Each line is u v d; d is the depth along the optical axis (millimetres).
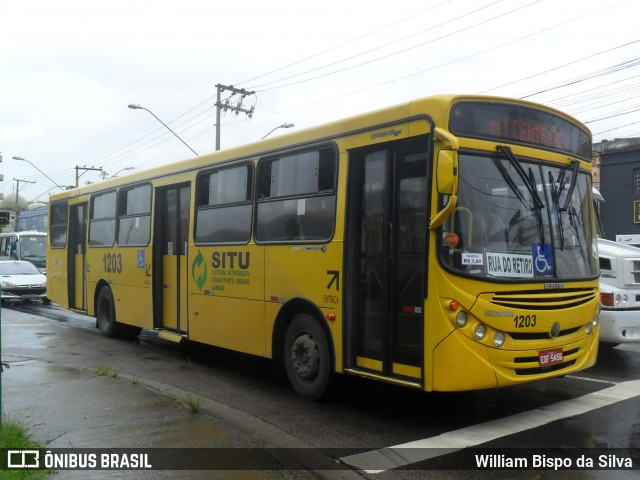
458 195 5668
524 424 6121
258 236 7895
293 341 7355
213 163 8906
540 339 5957
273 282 7562
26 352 10414
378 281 6266
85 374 8102
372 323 6316
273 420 6375
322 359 6863
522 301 5863
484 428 6020
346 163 6605
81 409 6379
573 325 6250
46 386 7387
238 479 4574
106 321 12188
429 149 5711
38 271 21812
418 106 5875
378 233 6301
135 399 6777
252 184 8086
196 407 6316
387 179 6191
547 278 6086
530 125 6312
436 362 5543
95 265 12602
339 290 6551
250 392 7641
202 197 9195
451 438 5723
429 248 5637
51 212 15148
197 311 9133
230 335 8383
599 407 6695
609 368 8859
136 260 10875
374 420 6352
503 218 5938
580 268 6559
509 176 6031
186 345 11383
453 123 5715
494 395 7301
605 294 8812
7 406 6457
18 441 5125
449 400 7109
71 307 13859
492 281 5676
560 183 6543
